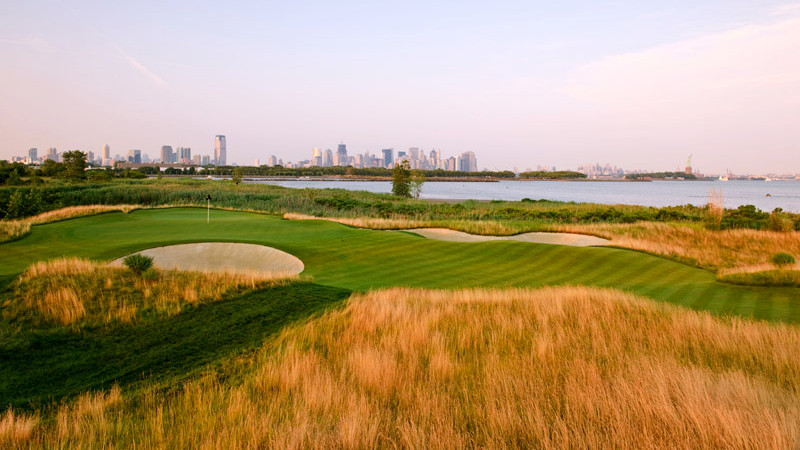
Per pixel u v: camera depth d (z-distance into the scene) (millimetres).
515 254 17922
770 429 3830
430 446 3939
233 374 6762
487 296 10898
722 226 30000
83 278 10648
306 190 71500
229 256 16844
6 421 5160
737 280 14203
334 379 5941
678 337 7402
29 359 7492
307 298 10688
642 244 22250
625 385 4969
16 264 14539
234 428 4555
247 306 10008
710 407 4250
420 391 5344
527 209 43156
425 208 43938
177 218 26531
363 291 12078
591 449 3816
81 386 6660
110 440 4582
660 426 4094
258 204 43062
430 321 8711
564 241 24516
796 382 5328
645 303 10008
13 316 8891
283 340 7980
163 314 9406
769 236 26359
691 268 17000
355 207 44031
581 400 4719
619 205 50781
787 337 7277
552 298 10461
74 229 21969
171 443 4445
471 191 125750
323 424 4602
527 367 6121
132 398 6027
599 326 8266
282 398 5508
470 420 4594
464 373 6078
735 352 6621
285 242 19078
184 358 7590
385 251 18062
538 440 4047
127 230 22031
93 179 79438
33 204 34031
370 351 6777
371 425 4316
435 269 15781
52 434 4891
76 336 8391
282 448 3977
